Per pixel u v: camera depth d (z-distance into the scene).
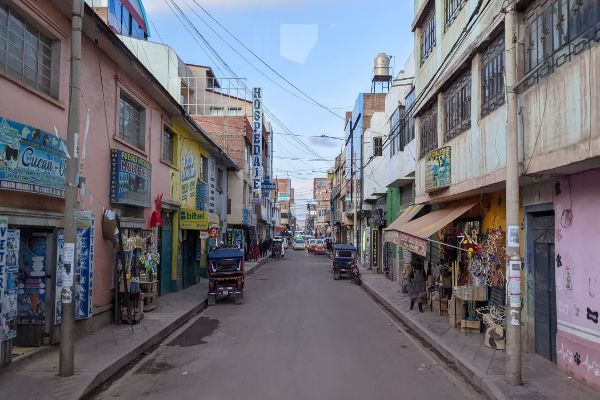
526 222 9.66
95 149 11.46
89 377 7.51
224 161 29.31
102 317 11.77
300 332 12.06
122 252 12.00
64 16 9.90
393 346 10.70
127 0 23.45
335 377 8.05
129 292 12.48
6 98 7.97
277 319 14.06
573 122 6.72
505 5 8.43
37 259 9.23
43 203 8.98
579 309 7.66
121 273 12.48
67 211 7.71
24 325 9.11
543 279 9.13
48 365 8.16
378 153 29.70
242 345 10.58
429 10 15.68
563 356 8.09
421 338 11.67
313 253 60.75
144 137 15.31
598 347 7.14
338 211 62.53
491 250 11.19
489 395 7.15
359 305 17.45
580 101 6.55
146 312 14.29
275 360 9.19
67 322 7.62
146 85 14.55
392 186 23.38
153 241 15.95
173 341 11.15
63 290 7.65
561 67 7.07
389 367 8.82
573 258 7.85
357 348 10.37
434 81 14.52
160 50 23.34
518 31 8.73
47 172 8.80
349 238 52.81
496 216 11.65
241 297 17.45
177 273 19.80
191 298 17.77
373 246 33.81
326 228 95.88
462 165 12.02
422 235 12.44
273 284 24.42
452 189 12.71
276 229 95.38
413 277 15.49
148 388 7.52
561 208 8.23
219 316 14.79
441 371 8.63
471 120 11.41
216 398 6.95
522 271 9.80
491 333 9.84
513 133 7.59
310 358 9.37
